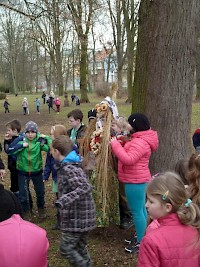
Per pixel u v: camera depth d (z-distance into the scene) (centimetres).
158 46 502
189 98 521
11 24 4500
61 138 394
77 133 583
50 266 437
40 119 2523
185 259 235
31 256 220
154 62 507
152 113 516
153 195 247
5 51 6072
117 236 513
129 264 439
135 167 437
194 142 634
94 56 5022
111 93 515
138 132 437
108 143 479
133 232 522
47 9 1309
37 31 2166
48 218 595
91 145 494
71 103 3850
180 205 245
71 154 390
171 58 501
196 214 245
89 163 456
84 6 1880
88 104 3425
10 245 219
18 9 1326
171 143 517
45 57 5100
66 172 383
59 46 3466
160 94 510
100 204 481
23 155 573
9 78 6994
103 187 473
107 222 485
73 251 389
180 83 509
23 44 4972
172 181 247
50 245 494
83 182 380
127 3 2905
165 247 236
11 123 596
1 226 231
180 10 491
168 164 519
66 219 387
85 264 394
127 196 450
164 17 494
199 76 3053
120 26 3180
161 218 249
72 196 372
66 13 1376
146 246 239
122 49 3316
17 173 604
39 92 7344
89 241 501
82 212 385
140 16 517
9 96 6094
